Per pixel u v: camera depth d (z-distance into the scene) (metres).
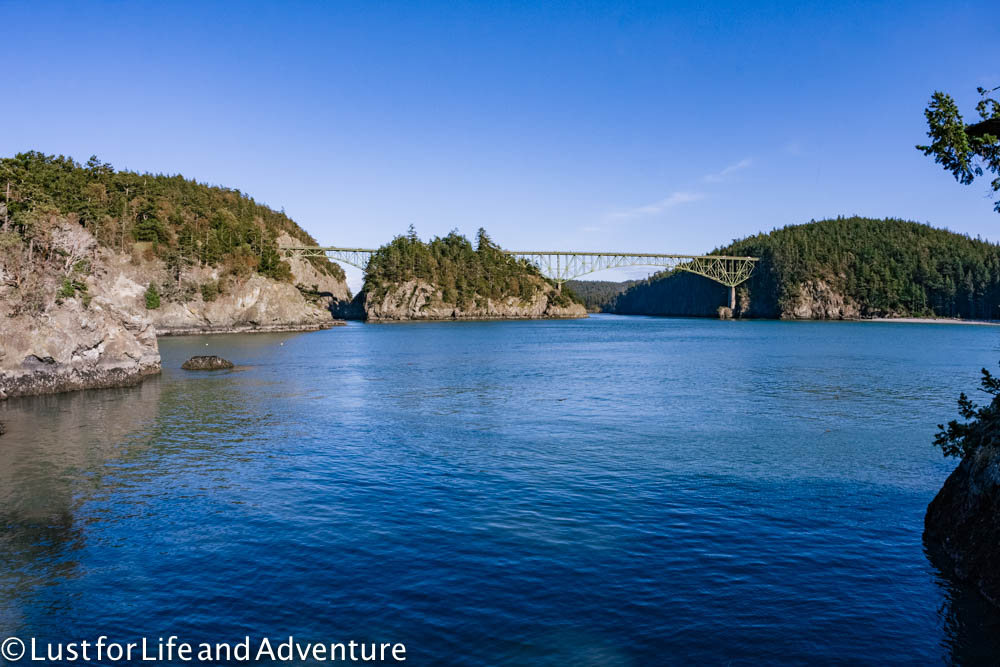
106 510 17.17
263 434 27.27
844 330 141.00
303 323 140.75
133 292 54.66
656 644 10.40
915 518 16.36
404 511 16.88
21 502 17.89
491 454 23.36
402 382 46.03
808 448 24.34
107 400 37.50
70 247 45.97
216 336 113.38
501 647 10.31
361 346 87.69
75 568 13.46
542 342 97.31
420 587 12.41
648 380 47.06
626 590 12.27
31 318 40.25
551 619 11.19
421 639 10.55
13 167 87.50
